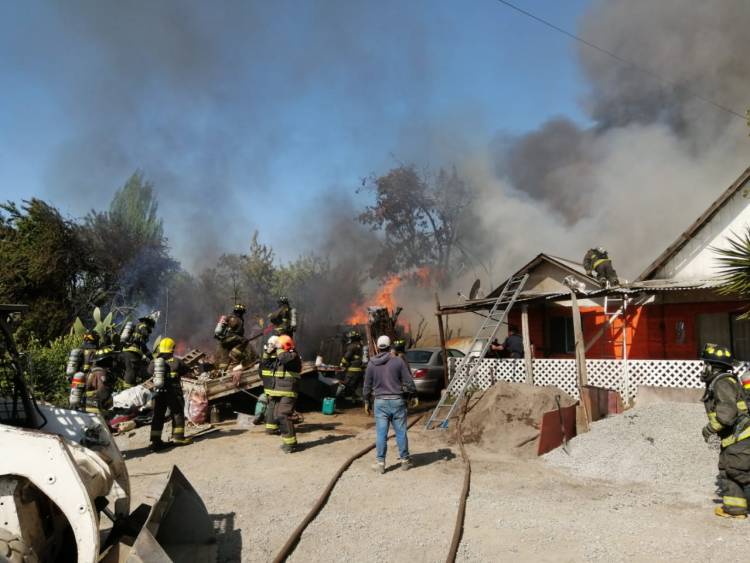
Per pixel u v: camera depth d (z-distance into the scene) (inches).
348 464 309.6
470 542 203.0
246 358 486.3
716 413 230.7
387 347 311.6
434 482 282.7
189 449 352.8
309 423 451.5
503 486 277.9
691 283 456.4
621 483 289.4
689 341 534.6
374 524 220.8
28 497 142.0
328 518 227.0
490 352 586.9
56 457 137.3
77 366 341.4
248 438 385.1
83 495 136.2
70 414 187.3
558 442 360.8
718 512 231.9
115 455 179.6
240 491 263.1
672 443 331.6
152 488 186.9
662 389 448.1
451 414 446.9
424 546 199.6
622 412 428.8
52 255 828.6
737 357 511.2
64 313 792.3
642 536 208.5
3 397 185.6
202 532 185.9
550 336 618.2
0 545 130.4
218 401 468.8
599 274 501.0
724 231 526.0
